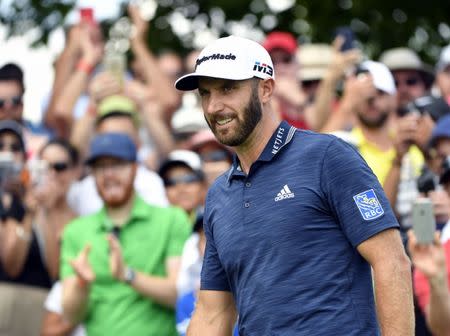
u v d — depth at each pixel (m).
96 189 19.45
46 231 19.78
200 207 20.09
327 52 23.28
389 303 11.60
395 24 30.20
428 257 15.23
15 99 22.38
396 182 18.08
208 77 12.08
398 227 11.87
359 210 11.76
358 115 19.45
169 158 20.09
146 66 24.41
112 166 18.56
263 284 11.88
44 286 19.56
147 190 21.12
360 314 11.75
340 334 11.63
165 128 23.08
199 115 22.89
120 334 17.97
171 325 18.14
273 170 12.11
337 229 11.90
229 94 12.06
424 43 30.28
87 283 18.05
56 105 23.62
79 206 20.89
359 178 11.85
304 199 11.89
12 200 19.47
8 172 19.48
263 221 11.97
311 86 23.08
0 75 22.39
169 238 18.48
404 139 18.03
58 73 24.27
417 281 16.12
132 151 18.66
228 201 12.31
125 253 18.38
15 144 20.47
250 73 12.04
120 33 29.42
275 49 21.73
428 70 23.08
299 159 12.05
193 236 17.91
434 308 15.22
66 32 26.39
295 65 21.94
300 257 11.81
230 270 12.27
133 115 22.20
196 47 30.23
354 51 21.09
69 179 20.42
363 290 11.86
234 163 12.50
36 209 19.83
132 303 18.08
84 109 24.41
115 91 22.55
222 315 12.88
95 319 18.20
